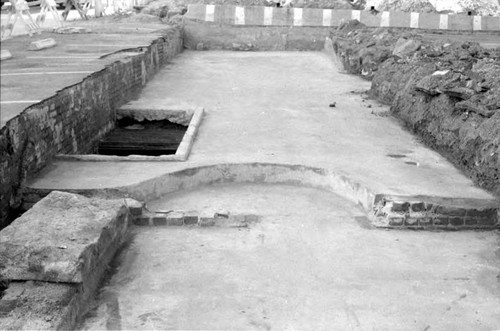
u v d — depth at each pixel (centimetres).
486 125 573
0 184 491
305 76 1205
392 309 364
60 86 666
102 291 382
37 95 614
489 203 507
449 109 669
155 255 439
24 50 1037
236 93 990
